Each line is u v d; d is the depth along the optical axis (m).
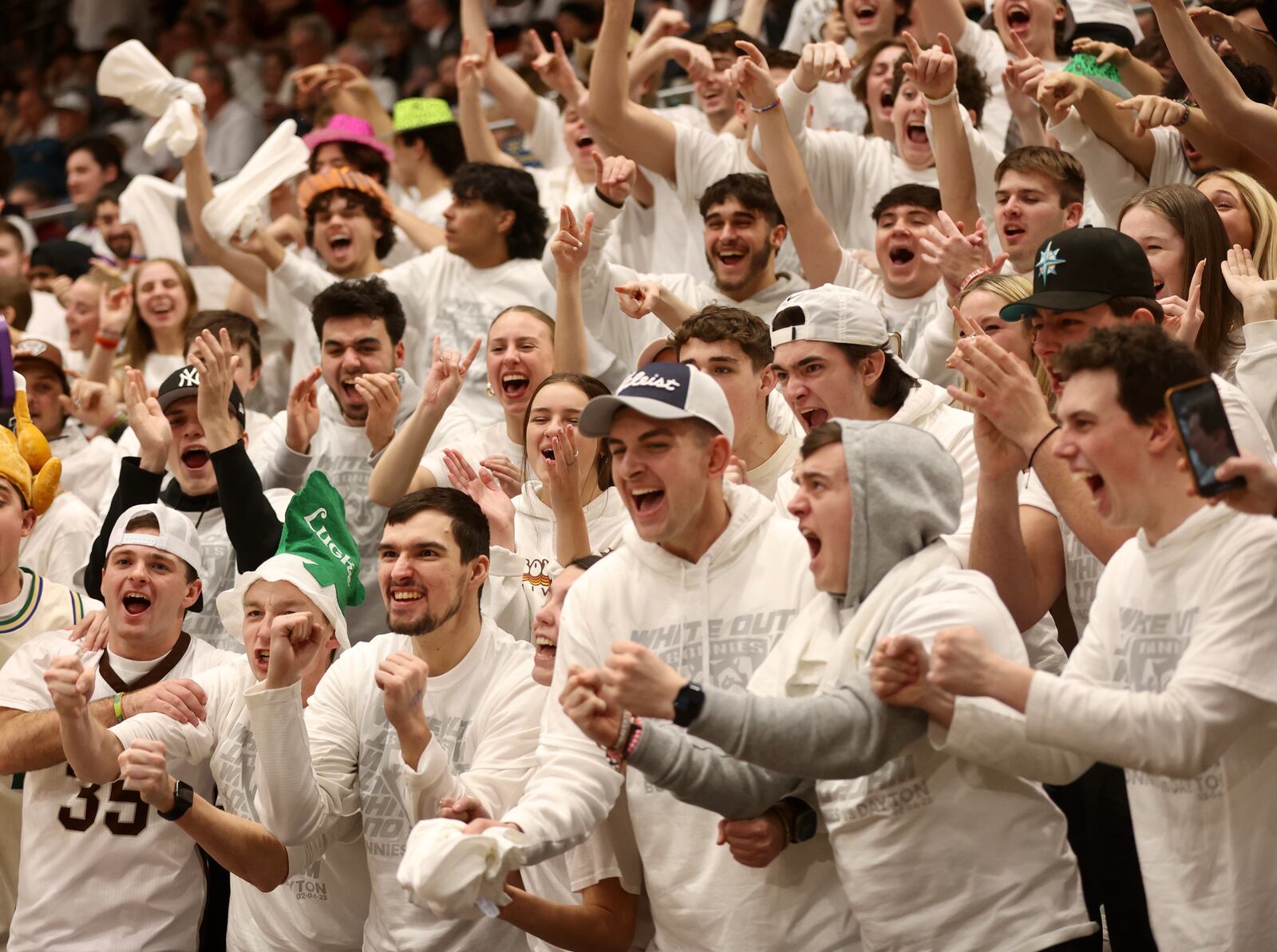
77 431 12.04
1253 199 8.17
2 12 24.67
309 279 12.59
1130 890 6.50
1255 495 5.02
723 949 5.96
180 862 7.89
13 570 9.09
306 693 7.74
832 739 5.31
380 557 7.29
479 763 6.93
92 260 16.02
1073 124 9.49
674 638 6.16
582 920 6.32
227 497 8.71
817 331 7.38
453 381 9.09
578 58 14.66
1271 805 5.21
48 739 7.85
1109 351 5.14
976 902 5.52
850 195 11.27
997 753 5.29
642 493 6.09
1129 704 4.94
